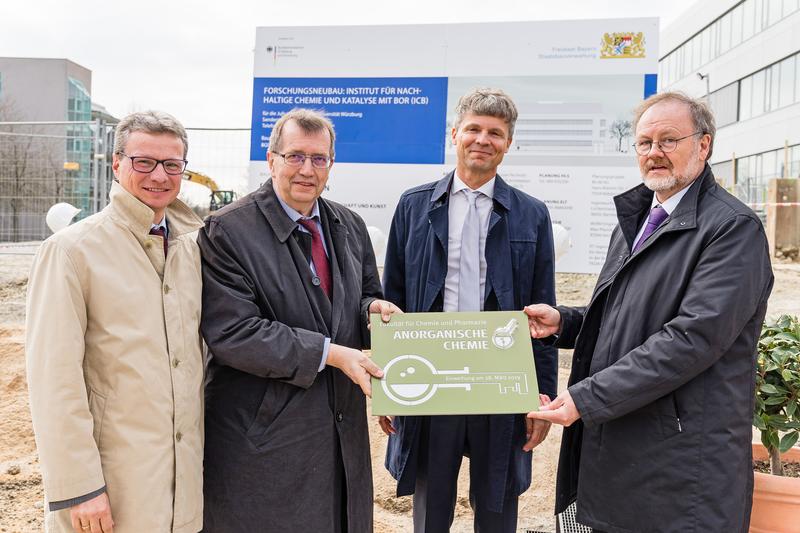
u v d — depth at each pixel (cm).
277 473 220
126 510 194
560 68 519
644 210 248
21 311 859
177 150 210
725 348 204
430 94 533
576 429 247
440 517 271
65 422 184
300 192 230
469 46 528
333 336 234
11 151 1798
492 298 269
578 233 526
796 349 267
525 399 229
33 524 351
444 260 272
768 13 2622
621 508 217
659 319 216
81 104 4456
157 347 202
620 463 218
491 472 262
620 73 511
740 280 202
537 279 277
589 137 519
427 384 230
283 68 547
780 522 259
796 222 1333
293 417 222
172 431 203
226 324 218
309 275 233
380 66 537
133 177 204
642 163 234
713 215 213
